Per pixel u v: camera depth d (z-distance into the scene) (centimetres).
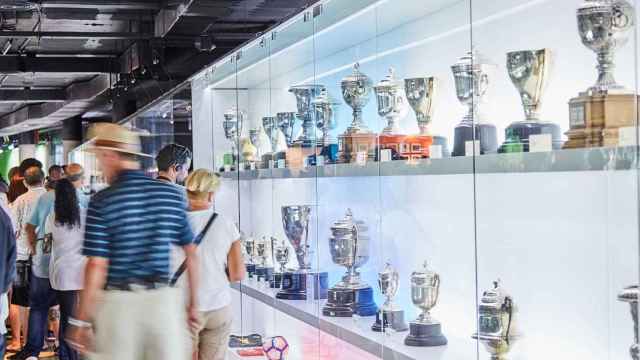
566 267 225
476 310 273
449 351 290
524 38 247
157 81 948
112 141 367
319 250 402
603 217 207
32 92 1764
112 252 369
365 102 354
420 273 309
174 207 381
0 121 2547
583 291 218
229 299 463
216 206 606
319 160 404
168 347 377
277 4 638
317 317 401
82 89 1650
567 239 224
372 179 348
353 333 359
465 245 281
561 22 229
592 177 211
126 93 1195
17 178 825
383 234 338
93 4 916
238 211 557
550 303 234
